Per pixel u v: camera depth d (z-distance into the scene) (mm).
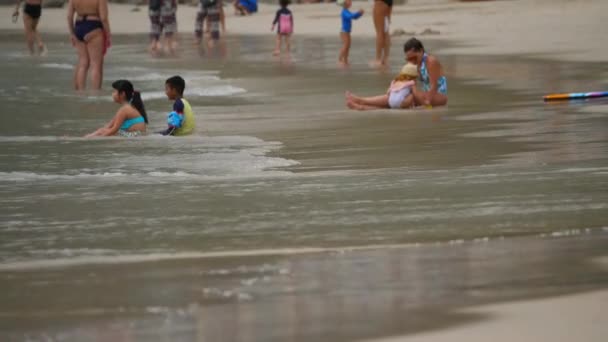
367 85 46844
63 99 42406
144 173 24391
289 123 33875
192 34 91312
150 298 12852
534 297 12023
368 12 106812
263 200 20203
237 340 10766
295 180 22688
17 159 26625
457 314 11383
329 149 27797
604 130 29094
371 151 27094
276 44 71000
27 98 42594
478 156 25391
